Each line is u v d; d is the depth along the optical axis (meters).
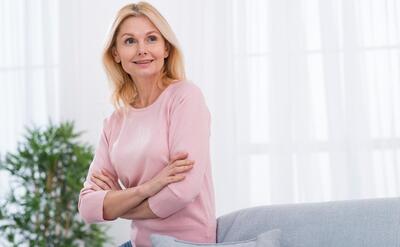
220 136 4.58
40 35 4.97
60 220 4.55
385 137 4.40
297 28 4.52
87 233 4.65
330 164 4.45
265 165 4.56
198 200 2.61
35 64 4.96
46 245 4.53
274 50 4.54
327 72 4.46
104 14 4.81
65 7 4.87
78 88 4.84
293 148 4.51
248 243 2.41
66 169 4.58
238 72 4.59
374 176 4.40
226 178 4.56
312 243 2.46
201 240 2.59
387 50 4.41
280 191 4.50
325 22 4.48
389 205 2.48
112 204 2.61
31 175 4.55
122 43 2.70
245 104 4.58
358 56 4.44
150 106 2.70
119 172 2.73
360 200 2.55
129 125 2.74
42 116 4.93
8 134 4.96
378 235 2.39
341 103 4.45
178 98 2.63
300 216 2.54
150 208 2.54
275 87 4.54
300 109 4.50
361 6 4.46
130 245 2.65
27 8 4.97
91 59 4.83
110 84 2.87
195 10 4.64
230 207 4.55
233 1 4.62
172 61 2.77
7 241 4.78
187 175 2.51
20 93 4.97
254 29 4.60
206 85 4.61
